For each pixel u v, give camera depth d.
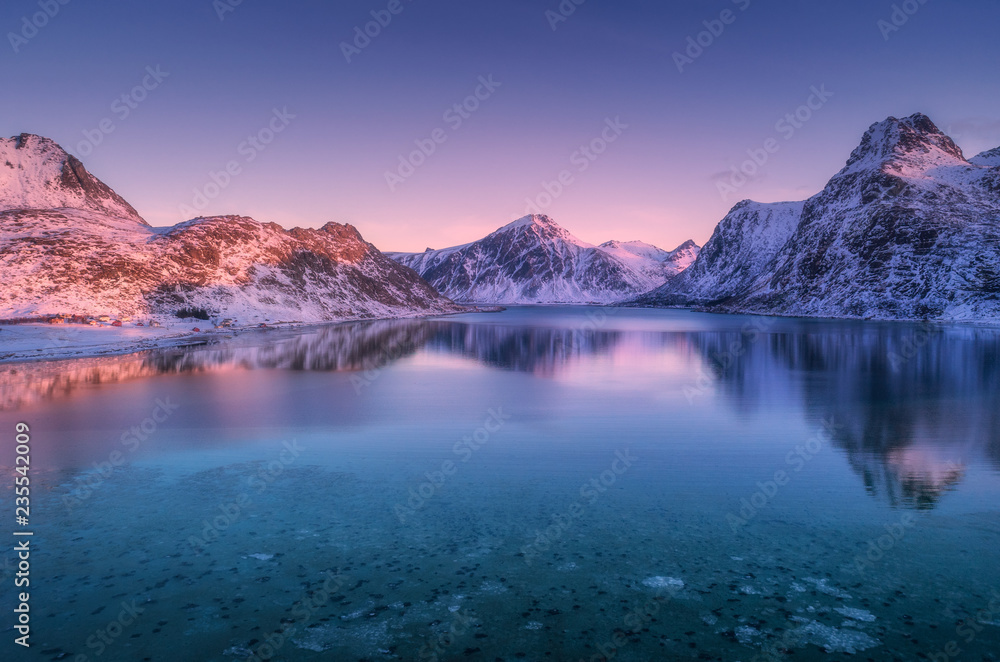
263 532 8.05
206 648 5.32
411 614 5.94
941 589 6.41
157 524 8.35
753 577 6.71
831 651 5.27
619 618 5.85
